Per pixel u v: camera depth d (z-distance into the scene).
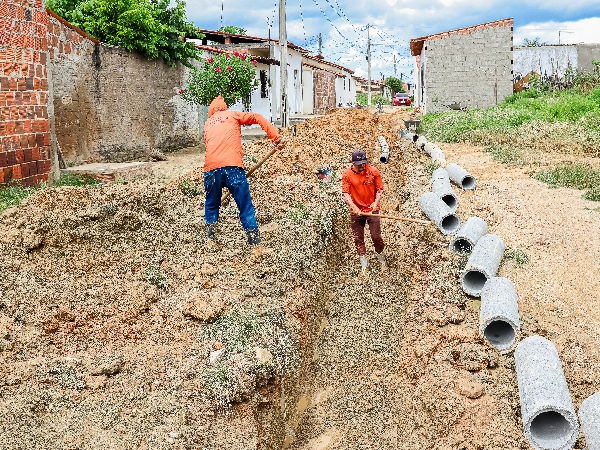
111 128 12.39
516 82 27.95
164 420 3.39
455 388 4.31
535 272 5.95
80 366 3.82
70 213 5.75
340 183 9.47
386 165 13.35
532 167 11.02
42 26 8.91
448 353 4.73
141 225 6.14
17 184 8.38
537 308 5.20
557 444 3.58
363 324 6.19
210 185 5.73
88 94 11.50
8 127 8.18
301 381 4.95
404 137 17.70
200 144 17.09
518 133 14.51
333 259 7.47
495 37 22.78
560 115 16.45
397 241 8.05
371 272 7.34
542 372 3.87
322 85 34.44
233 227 6.54
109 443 3.15
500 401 4.09
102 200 6.37
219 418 3.57
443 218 7.26
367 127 18.31
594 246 6.46
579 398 3.95
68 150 10.86
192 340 4.26
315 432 4.68
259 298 5.00
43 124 8.98
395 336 5.88
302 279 5.68
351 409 4.94
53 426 3.24
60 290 4.67
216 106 6.07
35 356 3.87
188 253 5.74
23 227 5.43
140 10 12.95
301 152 10.77
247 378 3.83
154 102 14.24
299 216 7.12
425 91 23.86
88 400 3.50
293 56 28.83
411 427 4.46
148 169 10.62
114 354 3.99
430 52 23.52
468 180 9.82
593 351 4.45
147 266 5.34
